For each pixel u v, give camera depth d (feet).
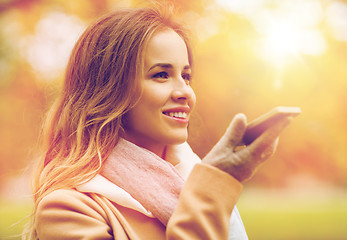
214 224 3.77
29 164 6.18
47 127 5.17
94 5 19.66
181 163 5.16
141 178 4.39
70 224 4.13
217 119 20.75
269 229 31.35
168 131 4.52
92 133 4.61
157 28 4.64
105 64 4.70
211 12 21.27
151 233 4.27
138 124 4.59
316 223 35.60
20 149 22.86
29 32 21.86
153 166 4.44
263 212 46.93
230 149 3.85
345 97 21.18
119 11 4.96
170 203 4.27
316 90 20.97
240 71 20.44
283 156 26.35
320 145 24.03
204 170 3.87
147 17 4.72
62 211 4.17
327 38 21.79
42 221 4.20
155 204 4.26
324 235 29.01
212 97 20.49
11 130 23.15
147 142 4.80
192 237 3.72
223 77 20.29
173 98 4.53
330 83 21.02
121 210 4.34
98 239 4.07
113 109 4.60
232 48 20.59
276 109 3.57
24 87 23.15
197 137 6.66
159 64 4.52
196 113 6.68
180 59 4.63
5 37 22.58
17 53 22.79
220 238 3.76
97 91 4.74
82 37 5.08
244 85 20.45
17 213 32.63
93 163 4.52
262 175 30.42
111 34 4.74
